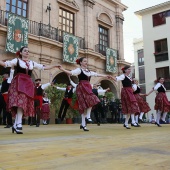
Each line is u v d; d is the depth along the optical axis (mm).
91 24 16078
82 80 4809
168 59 20406
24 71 3830
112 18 18188
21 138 3031
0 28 10914
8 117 6352
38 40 12375
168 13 20969
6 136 3326
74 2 15281
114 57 17125
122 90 5805
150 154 1760
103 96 12406
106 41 17641
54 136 3363
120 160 1521
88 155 1738
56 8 14141
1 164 1432
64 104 9391
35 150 1988
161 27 21141
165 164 1390
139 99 7742
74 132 4246
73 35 14242
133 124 6617
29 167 1340
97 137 3213
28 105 3811
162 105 6801
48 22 13539
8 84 6438
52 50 13266
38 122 7227
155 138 3092
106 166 1342
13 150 1987
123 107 5707
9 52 11273
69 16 15133
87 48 15391
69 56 13773
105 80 16922
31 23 12633
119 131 4574
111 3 18188
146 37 21938
